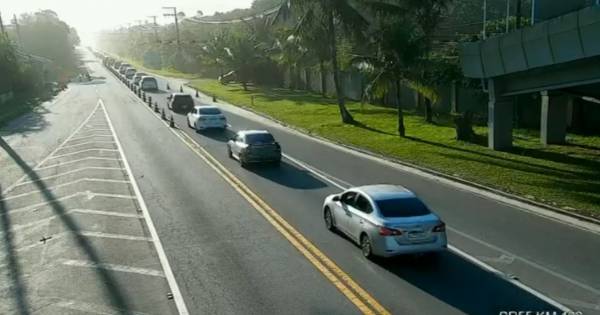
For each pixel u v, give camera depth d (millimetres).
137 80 77625
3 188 21172
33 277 12383
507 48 24797
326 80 62906
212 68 99375
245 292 11273
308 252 13484
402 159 25500
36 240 14938
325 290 11289
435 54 43438
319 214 16844
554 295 11023
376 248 12555
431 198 18781
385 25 33562
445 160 24969
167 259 13242
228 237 14758
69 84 87625
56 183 21734
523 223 15844
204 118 35719
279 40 48625
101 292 11484
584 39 20562
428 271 12281
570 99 33469
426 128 35062
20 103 58750
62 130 37625
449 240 14398
